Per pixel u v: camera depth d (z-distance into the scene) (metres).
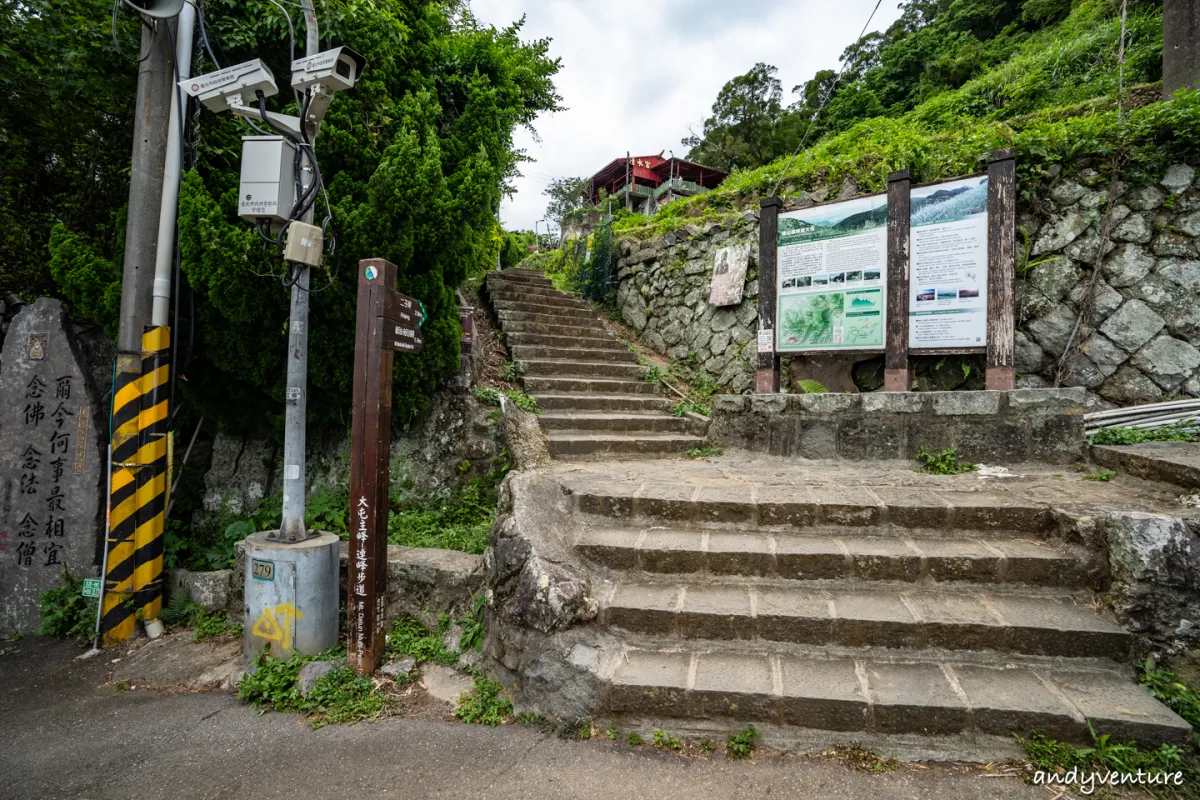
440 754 2.49
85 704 3.04
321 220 4.16
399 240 4.28
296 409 3.35
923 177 5.75
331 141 4.33
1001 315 4.54
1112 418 4.37
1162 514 2.82
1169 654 2.56
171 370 4.06
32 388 4.14
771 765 2.33
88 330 4.75
